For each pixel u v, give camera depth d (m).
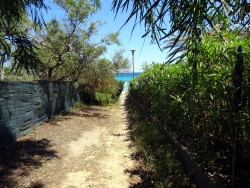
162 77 6.18
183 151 4.60
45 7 6.09
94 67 14.42
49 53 12.66
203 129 3.66
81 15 12.30
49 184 4.32
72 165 5.24
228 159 3.19
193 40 1.38
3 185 4.17
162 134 6.52
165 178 4.14
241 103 2.64
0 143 5.97
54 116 10.88
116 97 21.78
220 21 1.51
